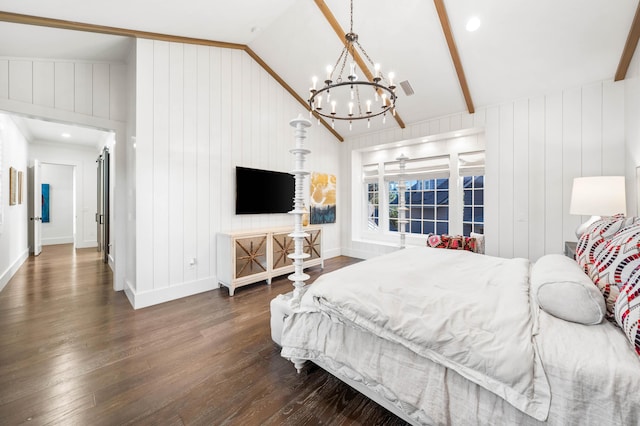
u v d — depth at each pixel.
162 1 2.27
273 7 2.82
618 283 1.05
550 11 2.38
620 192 2.24
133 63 2.80
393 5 2.67
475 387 1.02
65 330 2.25
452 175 4.23
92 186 6.43
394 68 3.38
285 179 4.23
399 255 2.30
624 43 2.47
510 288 1.38
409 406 1.17
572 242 2.76
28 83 2.60
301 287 1.83
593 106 2.88
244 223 3.71
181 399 1.48
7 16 2.09
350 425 1.31
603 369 0.83
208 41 3.20
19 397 1.47
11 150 3.90
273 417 1.36
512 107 3.40
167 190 2.95
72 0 2.04
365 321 1.28
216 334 2.21
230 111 3.53
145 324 2.37
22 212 4.61
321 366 1.61
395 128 4.56
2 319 2.44
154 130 2.84
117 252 3.22
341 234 5.50
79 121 2.89
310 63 3.67
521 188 3.36
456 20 2.64
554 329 1.02
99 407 1.41
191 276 3.16
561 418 0.85
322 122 4.91
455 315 1.14
